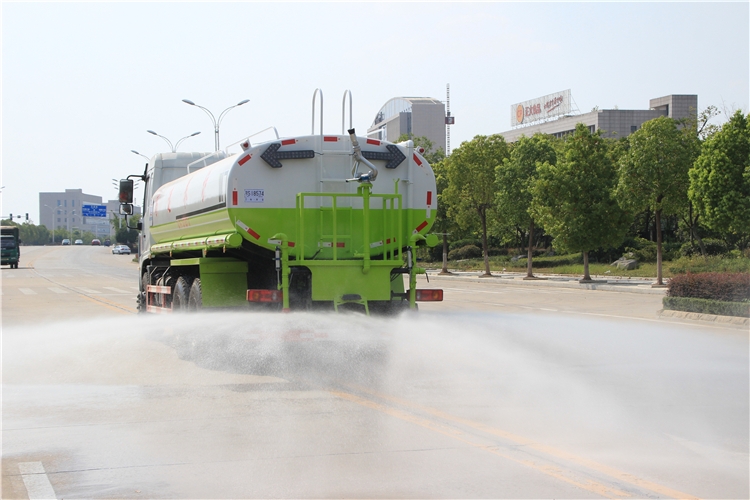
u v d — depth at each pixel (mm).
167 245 12719
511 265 48062
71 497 4859
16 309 20375
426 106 149875
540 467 5379
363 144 10125
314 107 10016
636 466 5410
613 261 44219
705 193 28391
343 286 9742
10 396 7992
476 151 38906
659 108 109000
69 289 30938
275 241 9578
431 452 5754
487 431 6383
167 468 5426
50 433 6430
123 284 35156
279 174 9711
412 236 10297
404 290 10633
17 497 4855
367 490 4914
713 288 16891
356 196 9844
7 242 55500
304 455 5699
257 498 4793
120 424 6730
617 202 28797
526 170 36969
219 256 10461
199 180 10930
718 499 4738
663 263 40500
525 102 118125
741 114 28578
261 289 9828
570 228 30516
